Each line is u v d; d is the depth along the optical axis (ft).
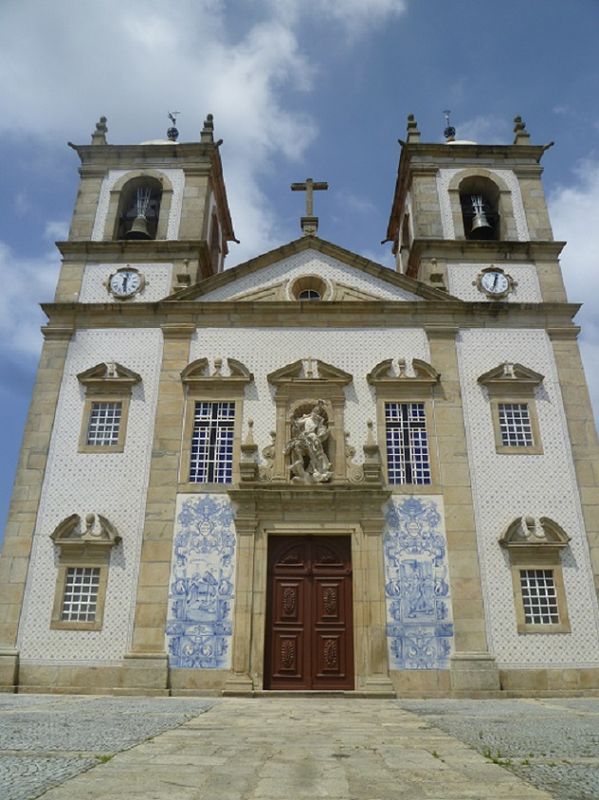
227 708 36.35
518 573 50.88
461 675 47.67
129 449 55.16
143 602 50.01
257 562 51.11
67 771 15.66
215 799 13.10
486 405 56.70
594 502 53.21
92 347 59.52
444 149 70.38
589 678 48.24
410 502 52.95
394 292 61.87
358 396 56.95
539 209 67.67
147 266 64.39
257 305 60.23
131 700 41.73
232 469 54.60
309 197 67.62
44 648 49.16
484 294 62.64
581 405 56.70
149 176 69.92
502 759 18.16
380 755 18.94
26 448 55.31
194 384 57.36
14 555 51.70
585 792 13.92
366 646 48.65
